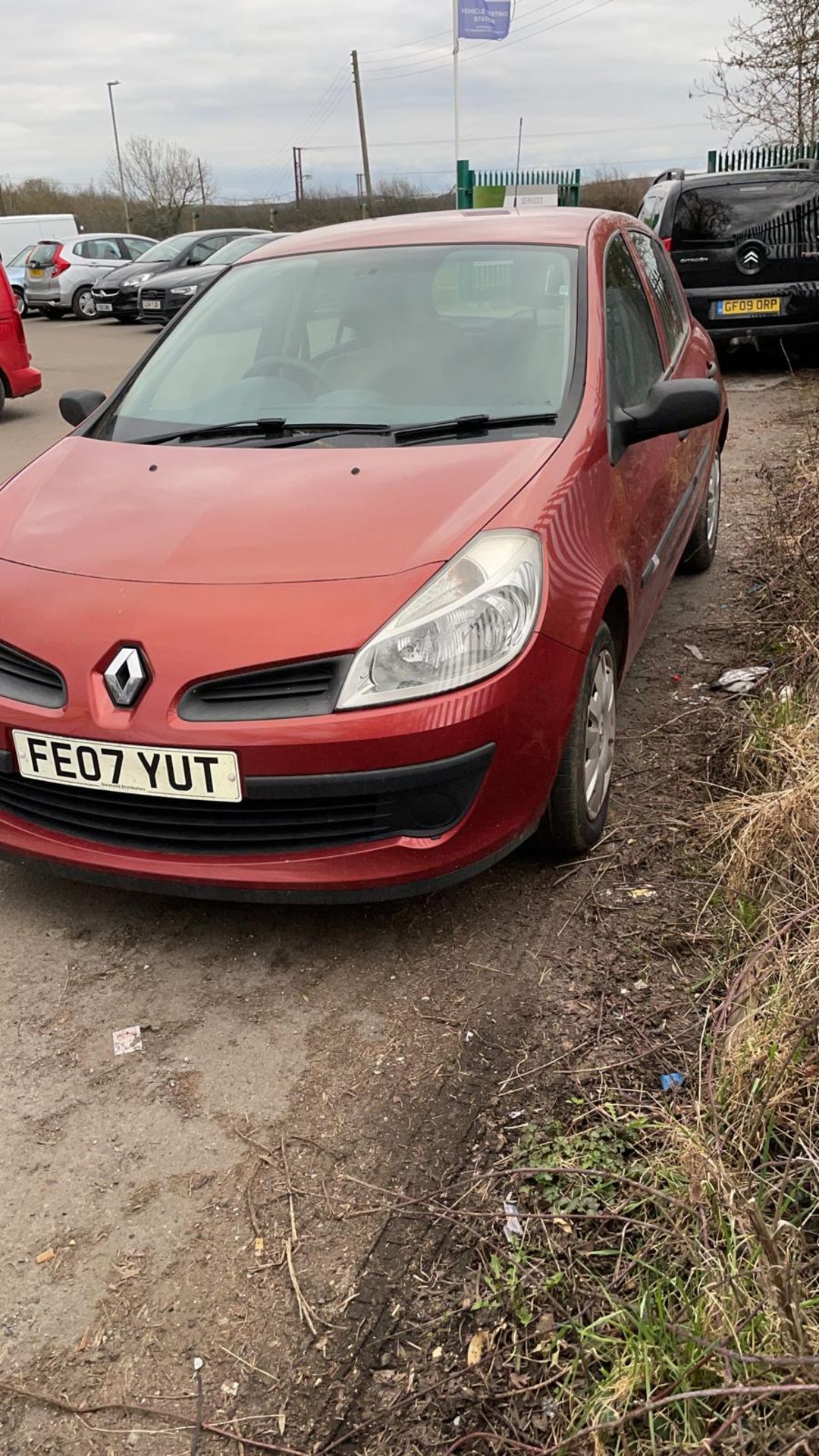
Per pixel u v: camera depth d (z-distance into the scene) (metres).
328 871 2.55
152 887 2.68
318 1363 1.81
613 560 2.96
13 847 2.80
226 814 2.56
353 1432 1.70
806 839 2.74
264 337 3.71
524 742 2.59
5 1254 2.03
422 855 2.55
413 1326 1.85
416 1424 1.70
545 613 2.62
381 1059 2.45
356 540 2.63
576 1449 1.57
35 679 2.66
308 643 2.44
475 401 3.24
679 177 10.34
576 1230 1.98
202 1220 2.08
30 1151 2.25
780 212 9.66
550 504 2.77
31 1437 1.72
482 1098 2.32
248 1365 1.81
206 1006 2.65
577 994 2.61
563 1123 2.23
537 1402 1.71
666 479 3.82
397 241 3.90
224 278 4.11
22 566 2.82
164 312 18.48
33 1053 2.52
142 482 3.08
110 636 2.56
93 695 2.55
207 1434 1.71
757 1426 1.50
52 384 13.09
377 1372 1.79
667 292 4.80
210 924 2.96
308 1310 1.89
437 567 2.53
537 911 2.92
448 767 2.48
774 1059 2.10
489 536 2.62
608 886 3.00
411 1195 2.11
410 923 2.91
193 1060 2.48
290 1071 2.44
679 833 3.20
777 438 8.14
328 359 3.54
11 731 2.65
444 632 2.46
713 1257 1.75
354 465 2.96
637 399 3.61
